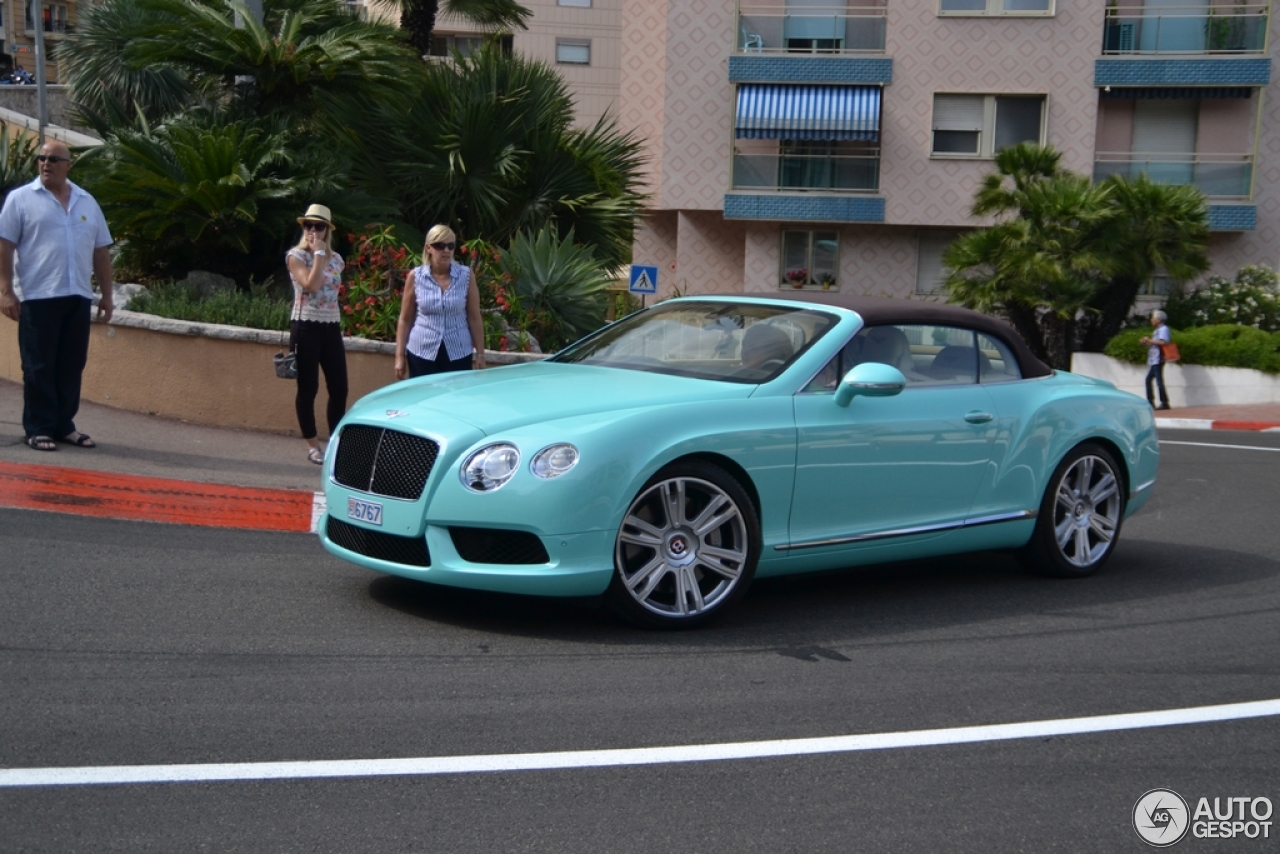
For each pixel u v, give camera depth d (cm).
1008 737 466
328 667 506
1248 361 2319
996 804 406
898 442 642
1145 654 584
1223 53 2872
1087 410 735
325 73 1432
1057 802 409
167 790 386
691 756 433
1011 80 2936
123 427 1009
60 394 903
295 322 927
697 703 486
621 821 380
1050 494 720
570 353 714
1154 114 2964
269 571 651
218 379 1062
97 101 2394
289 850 352
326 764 411
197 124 1386
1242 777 437
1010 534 707
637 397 588
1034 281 2367
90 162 1311
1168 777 434
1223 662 576
